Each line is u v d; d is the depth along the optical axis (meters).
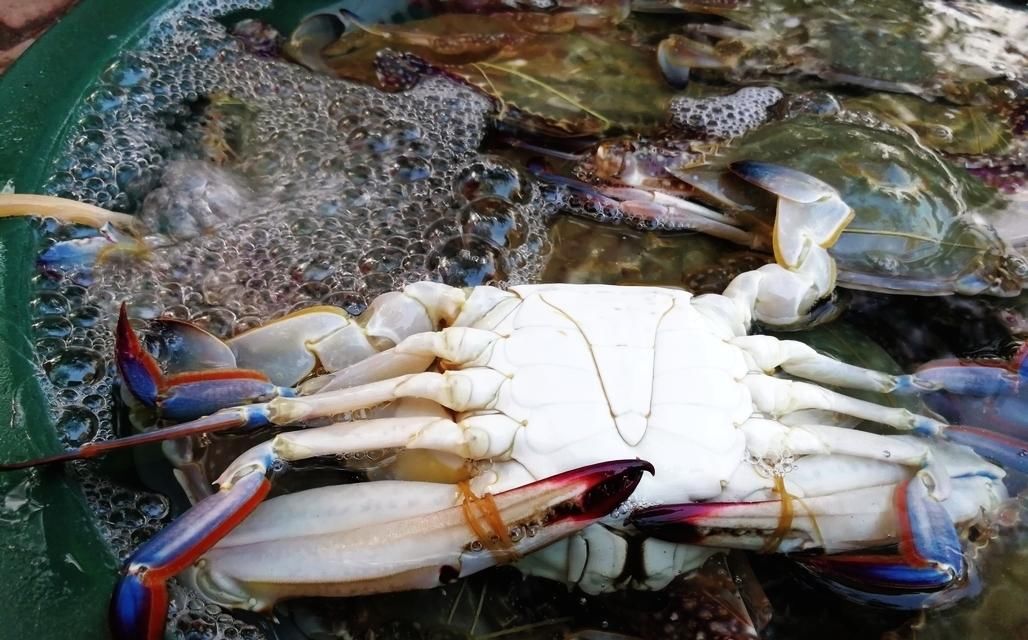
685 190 0.37
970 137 0.40
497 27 0.41
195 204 0.34
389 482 0.28
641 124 0.39
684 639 0.27
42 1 0.41
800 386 0.30
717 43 0.41
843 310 0.35
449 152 0.38
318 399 0.29
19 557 0.26
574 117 0.38
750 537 0.28
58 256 0.31
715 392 0.28
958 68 0.42
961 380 0.32
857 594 0.28
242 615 0.27
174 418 0.28
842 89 0.42
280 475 0.29
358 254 0.34
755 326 0.34
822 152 0.37
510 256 0.35
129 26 0.37
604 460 0.27
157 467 0.29
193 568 0.27
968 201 0.38
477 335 0.29
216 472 0.29
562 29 0.41
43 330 0.30
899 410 0.31
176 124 0.36
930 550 0.28
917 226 0.36
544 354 0.29
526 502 0.27
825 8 0.43
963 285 0.36
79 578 0.26
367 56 0.39
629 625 0.28
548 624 0.28
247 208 0.35
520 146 0.39
